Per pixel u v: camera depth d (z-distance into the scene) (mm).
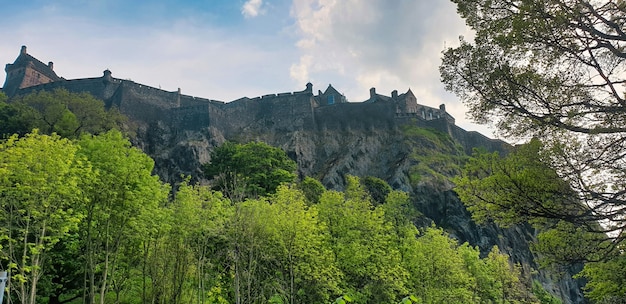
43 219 16484
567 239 12703
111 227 20297
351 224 27234
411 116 91562
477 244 60188
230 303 24469
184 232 21766
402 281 26297
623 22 11344
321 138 85000
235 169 49125
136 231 20562
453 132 93125
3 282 6820
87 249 19594
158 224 21156
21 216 17031
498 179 12695
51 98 61562
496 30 12109
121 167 19578
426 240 32125
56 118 55188
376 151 82188
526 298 45000
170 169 67875
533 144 12438
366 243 26734
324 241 25766
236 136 81750
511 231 63312
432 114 105812
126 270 22875
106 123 64312
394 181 70625
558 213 12000
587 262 12648
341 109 89625
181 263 23297
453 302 30062
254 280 23328
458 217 63156
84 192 18438
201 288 22828
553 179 11844
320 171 77562
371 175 77188
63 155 17062
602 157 11602
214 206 23266
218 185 43375
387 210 34688
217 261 24344
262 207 23562
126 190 19406
